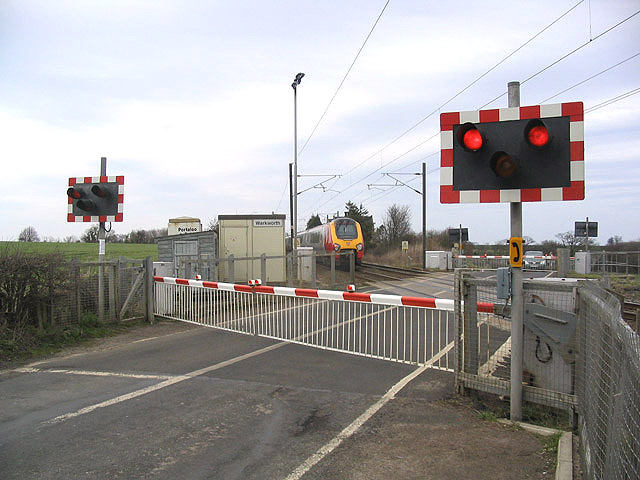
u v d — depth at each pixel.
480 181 4.98
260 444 4.56
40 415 5.33
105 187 10.80
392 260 50.59
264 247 20.31
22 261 8.86
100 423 5.09
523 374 5.50
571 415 4.98
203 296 11.27
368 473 3.98
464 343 6.01
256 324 10.65
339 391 6.18
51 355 8.33
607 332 3.26
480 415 5.29
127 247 47.25
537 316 5.40
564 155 4.73
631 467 2.30
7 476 3.92
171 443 4.58
